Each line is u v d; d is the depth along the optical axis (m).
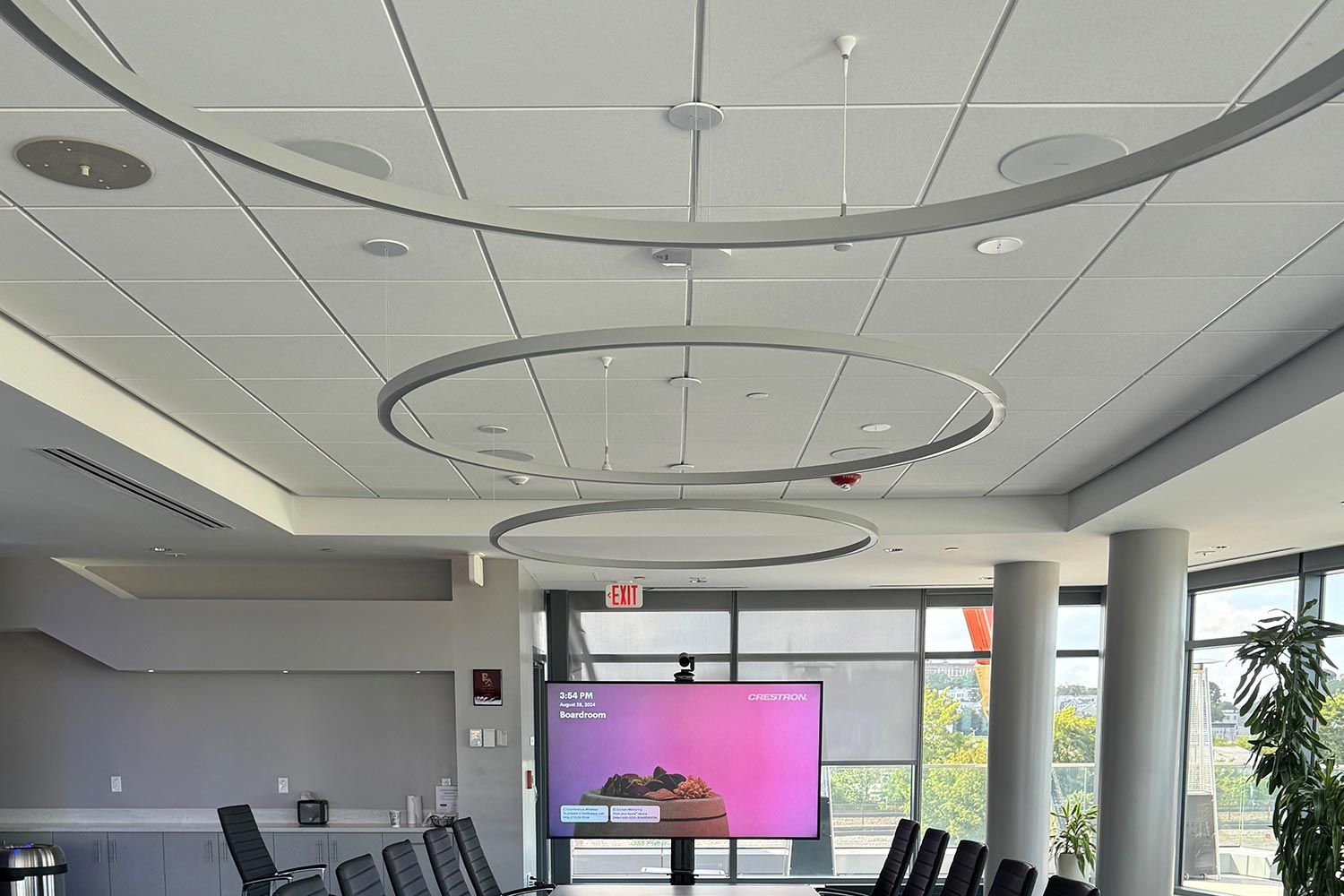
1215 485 7.54
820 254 4.43
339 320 5.20
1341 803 8.79
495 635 11.36
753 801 11.73
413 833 11.03
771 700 11.86
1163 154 2.24
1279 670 9.74
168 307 4.99
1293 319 5.19
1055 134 3.49
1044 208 2.44
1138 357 5.77
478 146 3.55
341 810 11.59
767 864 14.25
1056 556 11.22
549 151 3.59
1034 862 11.45
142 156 3.59
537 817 13.20
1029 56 3.07
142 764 11.60
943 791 14.28
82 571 11.35
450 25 2.92
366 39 2.99
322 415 6.86
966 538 10.03
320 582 11.84
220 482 7.75
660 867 14.27
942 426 7.20
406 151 3.59
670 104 3.32
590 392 6.39
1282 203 3.97
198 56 3.06
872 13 2.88
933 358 3.65
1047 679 11.56
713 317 5.21
